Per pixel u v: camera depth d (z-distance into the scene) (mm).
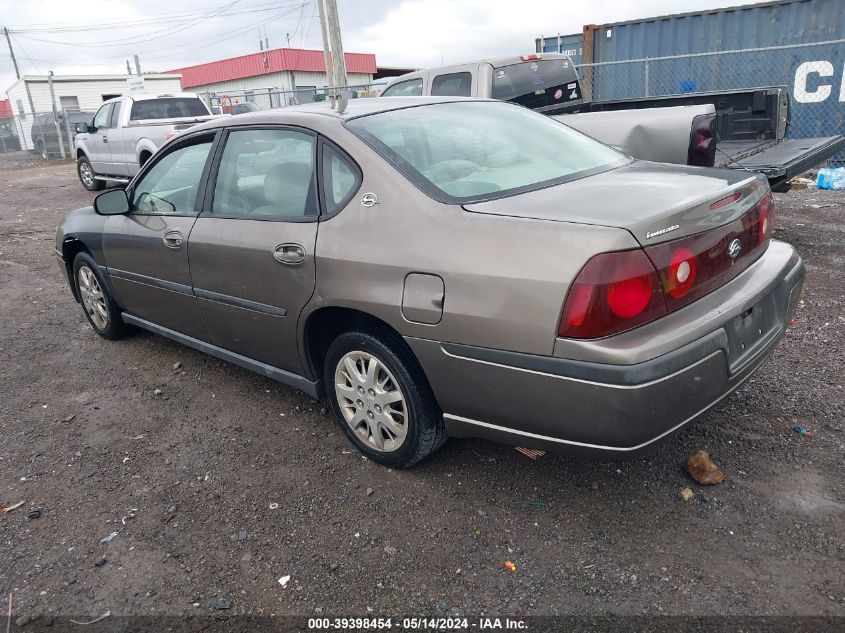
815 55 10727
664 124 5891
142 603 2521
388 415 3121
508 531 2775
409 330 2748
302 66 38406
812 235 6887
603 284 2275
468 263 2543
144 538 2885
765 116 7008
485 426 2732
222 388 4301
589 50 12617
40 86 28938
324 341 3420
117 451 3611
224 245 3527
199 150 3906
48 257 8156
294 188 3281
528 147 3361
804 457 3086
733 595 2357
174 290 4039
